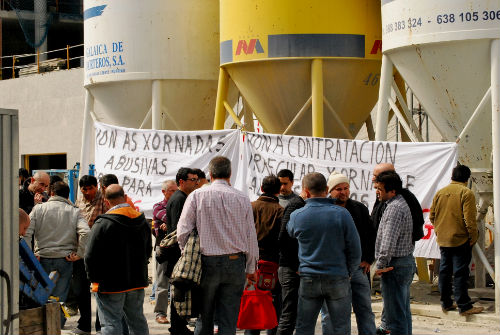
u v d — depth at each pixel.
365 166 9.73
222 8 11.95
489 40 9.07
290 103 11.63
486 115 9.38
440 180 9.30
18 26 36.19
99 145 11.95
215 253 6.52
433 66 9.52
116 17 13.24
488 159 9.63
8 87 28.20
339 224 6.41
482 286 10.14
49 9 34.28
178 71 13.10
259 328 7.12
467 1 9.09
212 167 6.74
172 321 7.98
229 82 13.14
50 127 26.58
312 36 11.08
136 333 7.01
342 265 6.44
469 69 9.27
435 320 8.84
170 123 13.52
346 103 11.69
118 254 6.72
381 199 7.24
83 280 8.30
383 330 8.07
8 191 5.12
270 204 7.61
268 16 11.22
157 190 11.38
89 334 8.37
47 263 8.12
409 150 9.49
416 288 10.71
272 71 11.35
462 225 8.59
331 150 9.91
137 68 13.09
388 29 9.95
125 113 13.54
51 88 26.52
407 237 7.05
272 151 10.28
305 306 6.54
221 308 6.66
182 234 6.57
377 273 7.07
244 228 6.63
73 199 18.42
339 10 11.14
